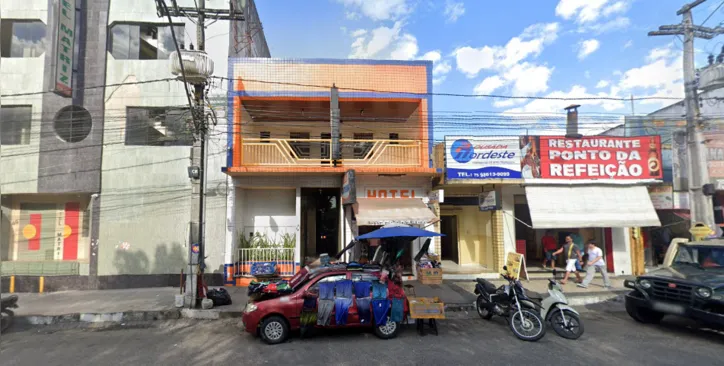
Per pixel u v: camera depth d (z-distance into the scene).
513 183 12.45
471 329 8.10
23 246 12.56
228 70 12.50
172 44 12.85
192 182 9.89
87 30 12.52
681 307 7.36
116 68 12.54
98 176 12.18
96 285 11.97
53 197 12.79
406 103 13.10
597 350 6.73
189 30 12.80
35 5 12.46
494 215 13.51
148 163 12.40
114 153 12.34
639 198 12.59
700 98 13.53
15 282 11.78
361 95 12.66
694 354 6.51
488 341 7.28
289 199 13.49
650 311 8.30
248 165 12.06
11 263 11.91
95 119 12.30
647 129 16.50
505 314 8.10
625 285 8.61
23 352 6.89
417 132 13.45
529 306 7.59
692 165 12.57
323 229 14.42
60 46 11.61
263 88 12.50
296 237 12.61
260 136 13.88
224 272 12.23
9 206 12.53
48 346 7.21
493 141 12.55
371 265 8.29
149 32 12.87
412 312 7.50
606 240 13.67
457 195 13.62
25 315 9.01
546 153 12.60
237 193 12.68
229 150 12.16
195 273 9.63
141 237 12.21
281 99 12.62
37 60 12.23
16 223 12.62
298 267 12.50
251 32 16.28
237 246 12.62
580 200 12.41
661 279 7.85
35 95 12.15
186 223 12.36
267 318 7.27
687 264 8.70
